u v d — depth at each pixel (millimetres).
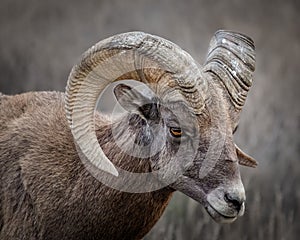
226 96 22766
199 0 80188
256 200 36844
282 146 46062
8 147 24656
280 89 58562
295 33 76062
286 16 79875
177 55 21750
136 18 74625
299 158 45188
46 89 54812
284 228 36875
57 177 23688
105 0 78062
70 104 22719
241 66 23250
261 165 43344
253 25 76625
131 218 23578
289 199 40406
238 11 79688
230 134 22094
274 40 72938
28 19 73562
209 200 22062
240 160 24734
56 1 77625
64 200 23547
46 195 23672
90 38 70375
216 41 24094
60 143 24172
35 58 62656
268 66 64562
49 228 23734
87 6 77500
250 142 44125
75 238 23734
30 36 69875
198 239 35250
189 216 36156
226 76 22938
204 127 21891
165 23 73250
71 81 22547
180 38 68250
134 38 21969
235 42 23703
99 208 23344
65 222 23625
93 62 22328
